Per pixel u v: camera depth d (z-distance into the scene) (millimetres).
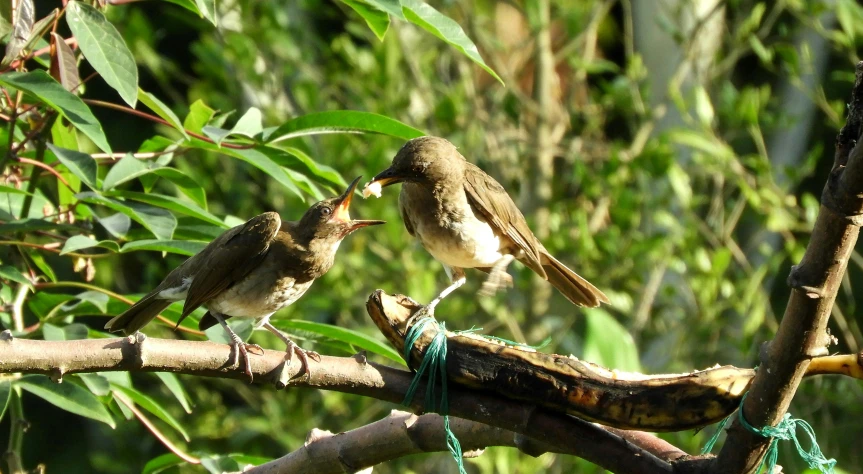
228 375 5434
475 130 13898
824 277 4312
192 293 6688
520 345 5582
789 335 4480
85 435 17844
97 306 6762
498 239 8219
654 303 13797
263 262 6859
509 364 5324
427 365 5422
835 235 4215
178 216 6910
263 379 5477
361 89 13398
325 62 15430
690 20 14656
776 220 12297
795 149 15188
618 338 7906
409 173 7812
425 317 5531
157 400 14422
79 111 5297
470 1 14047
